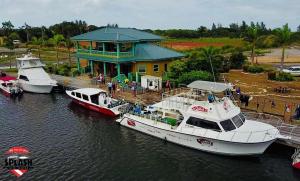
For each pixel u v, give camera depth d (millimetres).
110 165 23484
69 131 30344
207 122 25297
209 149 25031
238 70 54219
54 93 46938
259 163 23516
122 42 45250
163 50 50781
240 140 23359
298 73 50500
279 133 24531
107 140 28078
